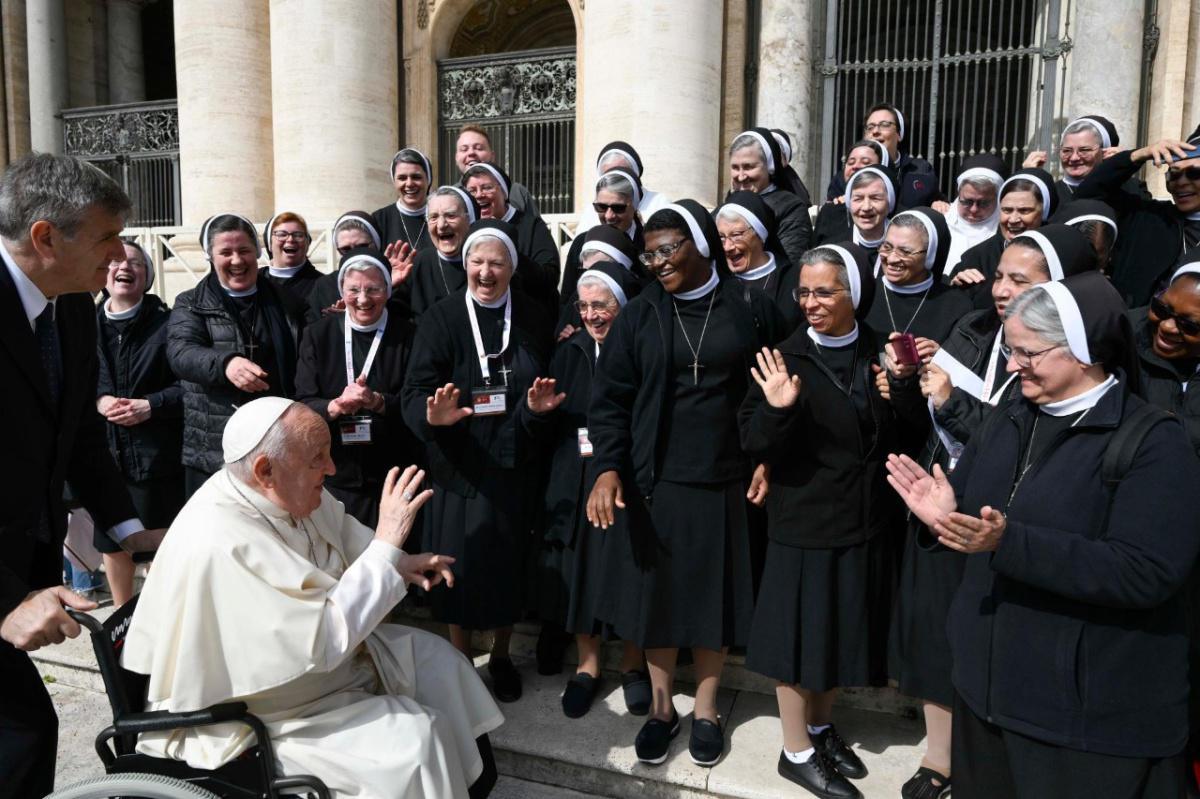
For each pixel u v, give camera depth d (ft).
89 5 46.68
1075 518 6.61
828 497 9.55
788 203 15.89
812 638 9.58
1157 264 12.19
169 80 63.87
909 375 9.33
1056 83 28.14
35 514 8.15
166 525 14.35
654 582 10.30
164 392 14.02
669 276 10.19
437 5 35.27
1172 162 11.91
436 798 7.77
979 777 7.39
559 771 10.87
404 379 12.27
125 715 7.85
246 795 7.67
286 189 29.99
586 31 27.48
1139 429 6.45
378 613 8.11
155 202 42.04
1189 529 6.22
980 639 7.23
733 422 10.35
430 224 14.26
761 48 28.99
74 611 7.79
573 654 13.35
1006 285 8.95
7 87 43.88
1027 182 12.55
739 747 10.87
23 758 8.01
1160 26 26.03
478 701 9.29
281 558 7.84
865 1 33.71
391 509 8.57
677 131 26.32
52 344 8.35
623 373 10.50
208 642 7.60
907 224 10.80
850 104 31.04
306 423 8.28
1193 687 7.60
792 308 11.50
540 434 11.48
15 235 7.50
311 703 8.16
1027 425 7.15
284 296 14.10
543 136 34.83
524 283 14.43
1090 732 6.51
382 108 30.42
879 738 11.17
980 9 28.76
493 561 11.46
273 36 29.86
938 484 7.27
